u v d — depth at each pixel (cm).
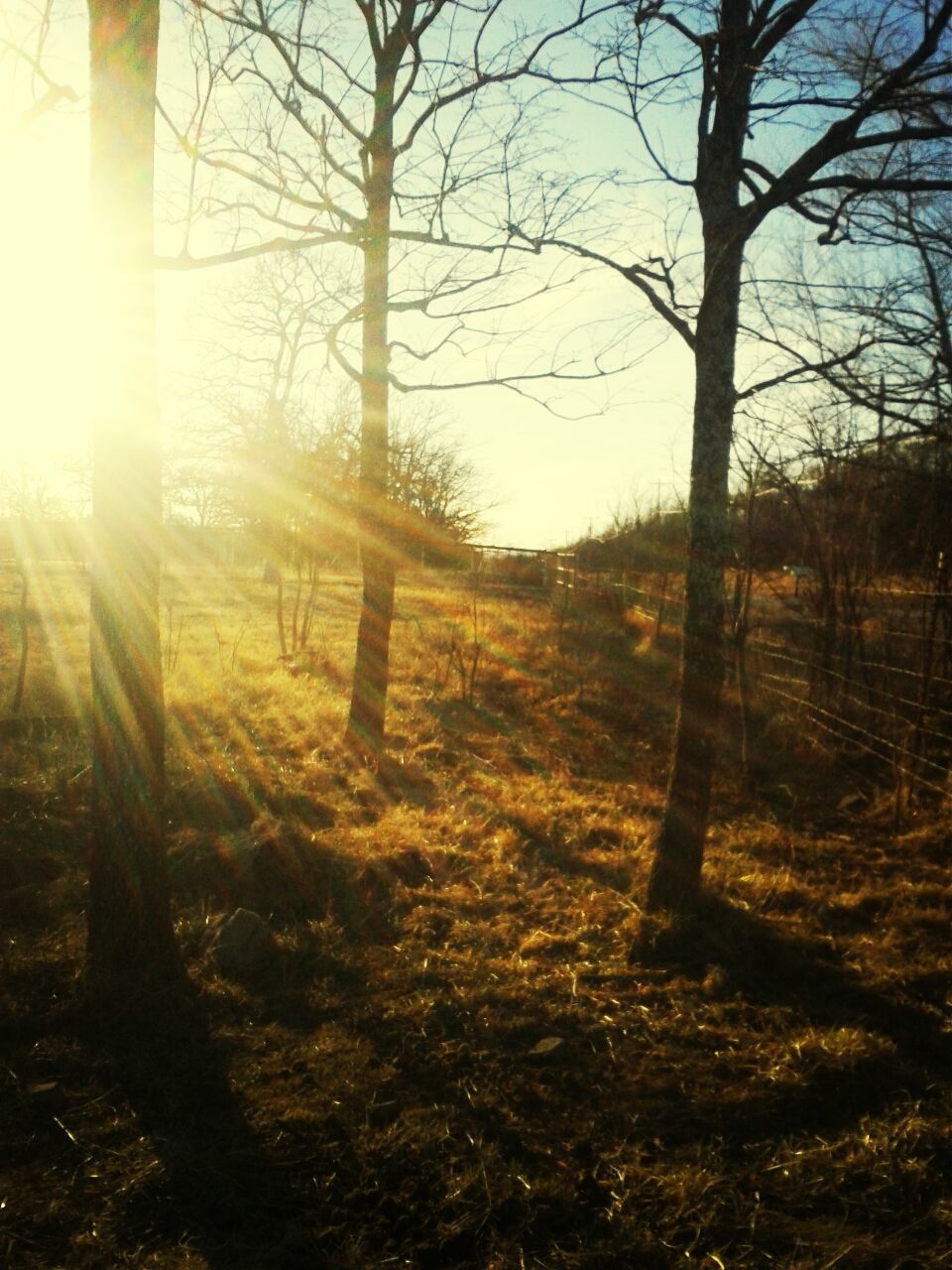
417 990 543
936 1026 523
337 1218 360
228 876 687
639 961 593
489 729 1246
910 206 767
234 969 560
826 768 1075
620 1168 389
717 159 638
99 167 513
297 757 1022
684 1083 456
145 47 513
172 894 661
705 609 647
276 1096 435
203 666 1406
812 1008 536
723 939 612
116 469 523
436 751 1107
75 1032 482
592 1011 527
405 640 1792
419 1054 476
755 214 600
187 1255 337
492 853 771
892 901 705
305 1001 528
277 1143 401
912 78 552
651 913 640
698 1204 370
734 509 1320
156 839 534
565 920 657
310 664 1524
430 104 721
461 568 2633
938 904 701
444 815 862
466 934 625
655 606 2009
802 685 1278
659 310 650
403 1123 414
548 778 1041
